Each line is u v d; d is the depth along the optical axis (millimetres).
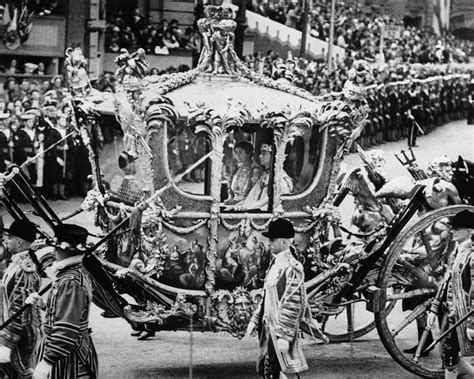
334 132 12352
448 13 62750
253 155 12156
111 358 12766
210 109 11609
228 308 11930
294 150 12312
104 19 34469
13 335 10258
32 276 10430
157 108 11375
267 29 45125
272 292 10617
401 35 53906
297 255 11977
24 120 24312
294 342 10641
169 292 11773
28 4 32062
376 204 13961
